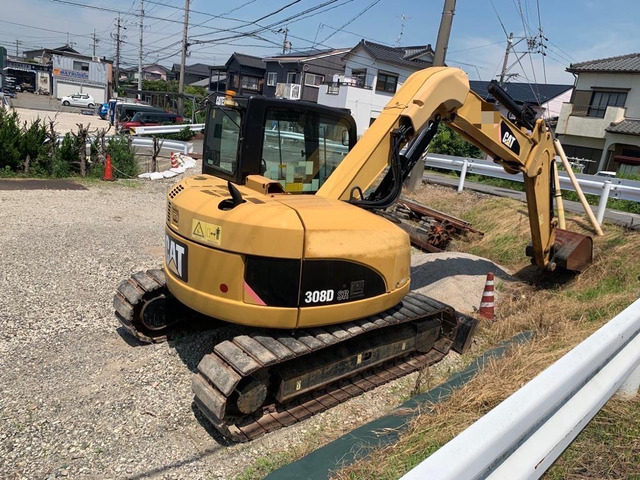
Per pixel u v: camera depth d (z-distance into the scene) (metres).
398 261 4.21
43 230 7.93
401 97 4.61
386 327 4.59
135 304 4.63
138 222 9.12
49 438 3.41
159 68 77.25
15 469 3.10
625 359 2.97
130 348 4.75
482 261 7.81
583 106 23.88
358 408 4.08
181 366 4.49
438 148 17.61
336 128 4.72
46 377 4.13
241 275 3.57
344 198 4.27
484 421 1.83
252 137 4.08
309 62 32.78
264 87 36.41
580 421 2.44
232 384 3.30
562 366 2.31
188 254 3.84
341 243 3.74
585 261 6.96
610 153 22.44
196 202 3.87
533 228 6.27
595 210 9.59
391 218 6.62
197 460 3.33
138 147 18.97
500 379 3.89
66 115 33.16
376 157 4.41
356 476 2.93
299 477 3.08
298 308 3.63
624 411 3.16
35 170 12.32
